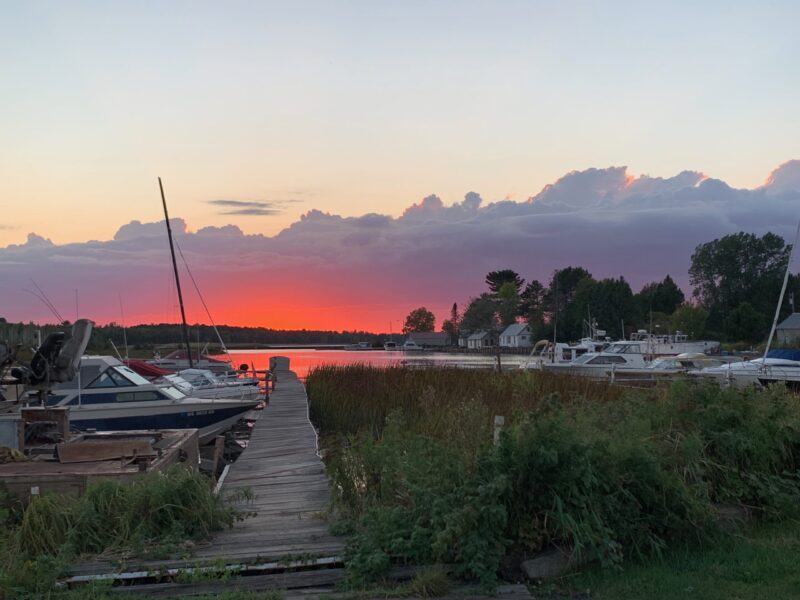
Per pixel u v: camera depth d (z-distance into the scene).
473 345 124.12
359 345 160.75
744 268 106.25
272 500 8.61
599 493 6.19
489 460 6.13
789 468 8.07
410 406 19.06
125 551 6.17
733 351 64.25
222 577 5.71
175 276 33.34
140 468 8.23
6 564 5.67
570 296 117.81
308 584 5.72
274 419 18.08
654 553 6.22
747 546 6.50
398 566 5.83
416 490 6.23
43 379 10.26
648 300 108.25
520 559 5.98
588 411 8.29
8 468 8.42
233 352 127.19
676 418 8.11
